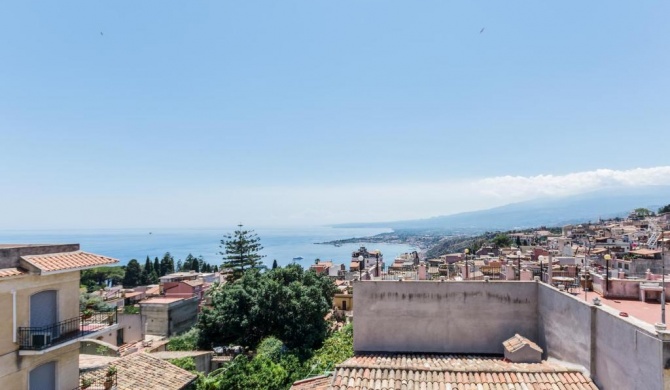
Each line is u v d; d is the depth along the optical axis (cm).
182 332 5050
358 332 1823
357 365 1424
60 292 1731
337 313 5303
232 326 3797
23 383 1562
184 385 2227
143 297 6850
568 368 1338
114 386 1959
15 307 1532
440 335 1786
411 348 1792
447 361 1628
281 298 3909
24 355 1555
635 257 5497
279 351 3366
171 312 4897
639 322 1041
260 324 3819
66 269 1673
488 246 12350
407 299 1814
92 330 1830
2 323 1488
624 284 1803
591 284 2017
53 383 1712
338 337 3694
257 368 2912
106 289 8425
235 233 6366
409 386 1308
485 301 1780
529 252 8488
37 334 1554
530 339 1741
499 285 1780
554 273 2923
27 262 1580
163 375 2242
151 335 4791
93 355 2662
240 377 2775
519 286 1770
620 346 1096
